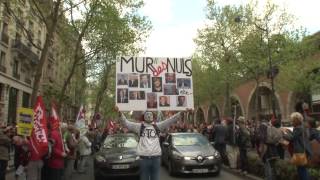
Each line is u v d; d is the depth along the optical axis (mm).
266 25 28703
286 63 29484
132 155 13898
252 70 29500
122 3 23531
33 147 9461
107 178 14766
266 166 10938
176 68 9594
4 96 33719
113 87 44094
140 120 7969
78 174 15875
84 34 24375
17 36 36594
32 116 9875
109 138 15797
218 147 16688
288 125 24406
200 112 73375
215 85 39594
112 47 25781
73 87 44219
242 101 47500
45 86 43906
